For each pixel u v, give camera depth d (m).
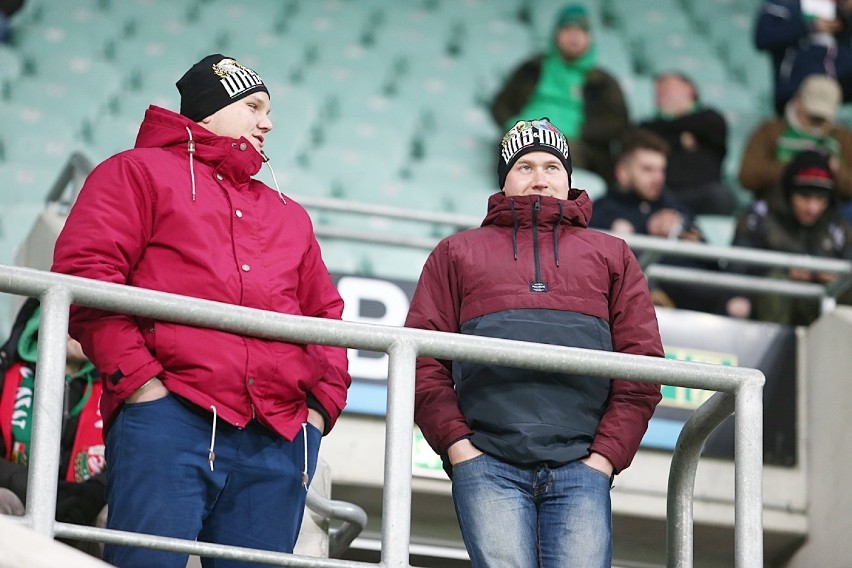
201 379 11.69
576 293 13.09
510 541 12.09
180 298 11.38
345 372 12.59
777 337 22.28
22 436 15.36
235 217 12.44
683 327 22.09
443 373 13.02
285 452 11.96
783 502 21.72
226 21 35.84
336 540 16.23
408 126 33.62
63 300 11.10
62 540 14.60
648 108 34.84
